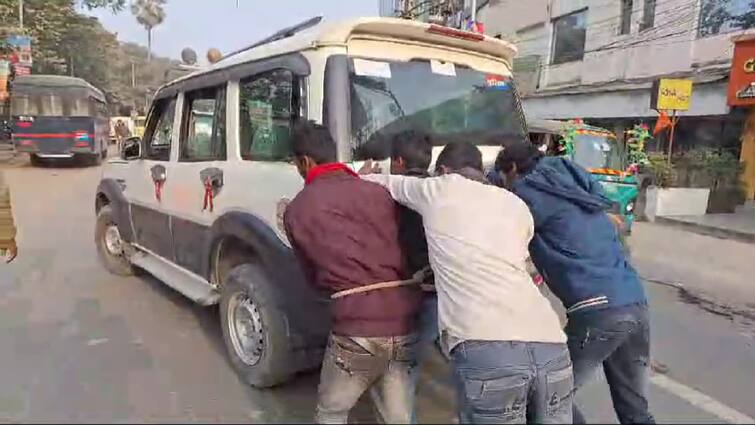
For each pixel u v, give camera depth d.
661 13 14.80
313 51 3.13
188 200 4.25
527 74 19.75
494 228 2.21
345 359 2.34
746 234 9.40
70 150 19.03
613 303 2.60
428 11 22.08
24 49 22.33
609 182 9.23
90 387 3.46
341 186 2.37
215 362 3.88
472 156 2.49
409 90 3.38
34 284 5.75
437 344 2.40
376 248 2.32
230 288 3.54
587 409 3.00
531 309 2.19
